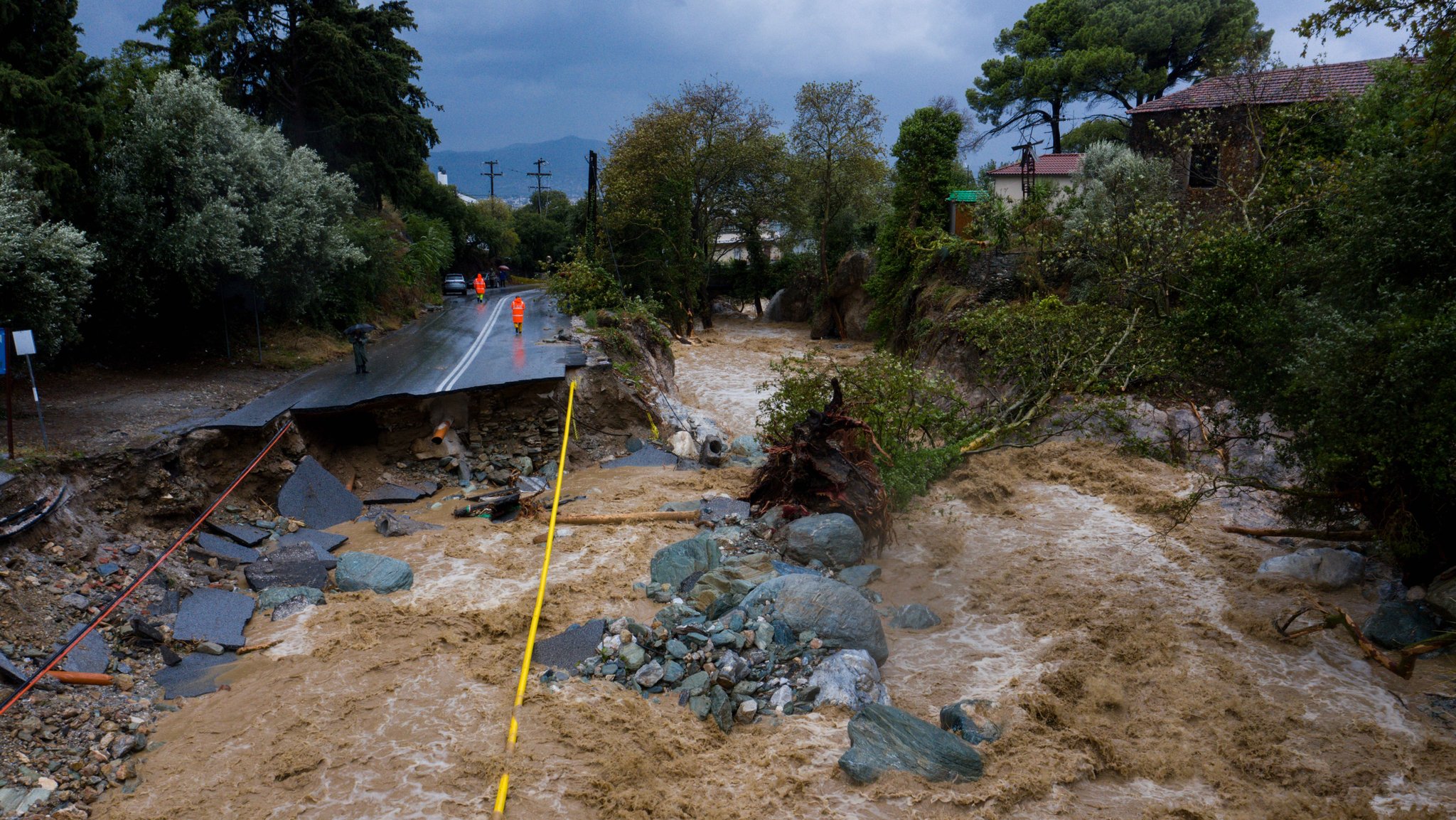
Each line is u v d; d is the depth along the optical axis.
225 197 20.17
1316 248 12.54
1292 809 7.46
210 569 12.10
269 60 36.66
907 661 10.13
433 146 44.47
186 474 13.78
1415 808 7.45
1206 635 10.75
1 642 9.00
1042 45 50.84
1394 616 10.54
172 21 33.81
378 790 7.46
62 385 17.48
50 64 17.27
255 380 19.34
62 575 10.59
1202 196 24.36
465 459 17.56
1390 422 9.85
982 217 32.12
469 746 8.10
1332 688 9.52
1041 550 13.78
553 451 18.28
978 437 18.22
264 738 8.25
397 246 36.81
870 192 56.53
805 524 12.77
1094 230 21.33
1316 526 13.37
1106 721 8.82
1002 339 19.23
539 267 81.31
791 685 9.20
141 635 9.89
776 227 64.06
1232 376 12.93
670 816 7.22
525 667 9.39
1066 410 19.19
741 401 30.33
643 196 45.94
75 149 17.72
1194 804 7.59
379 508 15.73
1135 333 18.38
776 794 7.51
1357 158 12.74
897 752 7.90
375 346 25.66
